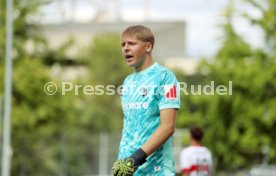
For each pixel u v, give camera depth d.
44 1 81.31
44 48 86.50
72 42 88.75
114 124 127.12
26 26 82.75
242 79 71.69
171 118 15.36
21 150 87.88
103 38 131.38
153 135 15.16
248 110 72.12
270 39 73.00
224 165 75.62
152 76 15.67
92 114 122.00
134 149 15.52
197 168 34.78
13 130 83.88
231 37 73.19
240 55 72.94
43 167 91.12
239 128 73.69
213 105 72.38
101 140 101.81
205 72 73.25
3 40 81.88
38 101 82.81
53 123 85.06
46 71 82.81
